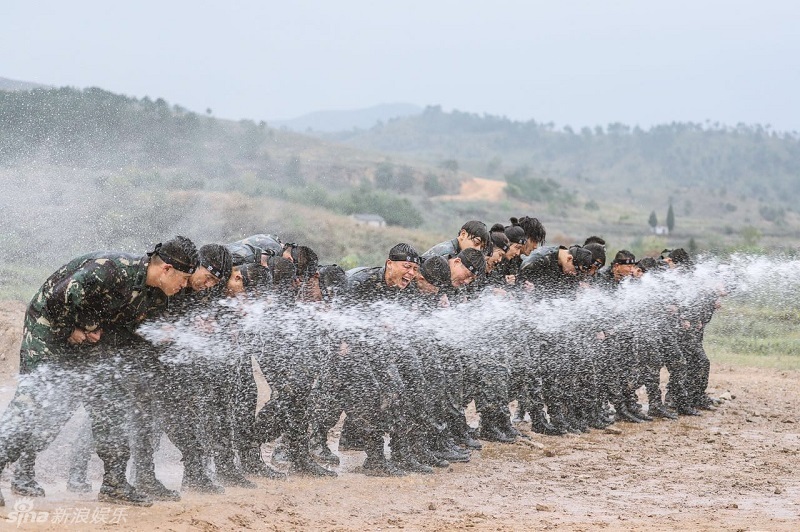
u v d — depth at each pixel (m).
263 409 8.95
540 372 11.99
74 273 7.15
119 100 40.94
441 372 10.01
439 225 77.75
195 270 7.56
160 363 7.91
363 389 9.23
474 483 9.15
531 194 139.62
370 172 103.69
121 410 7.30
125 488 7.21
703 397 14.36
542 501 8.50
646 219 144.12
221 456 8.33
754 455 11.09
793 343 22.75
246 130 63.59
